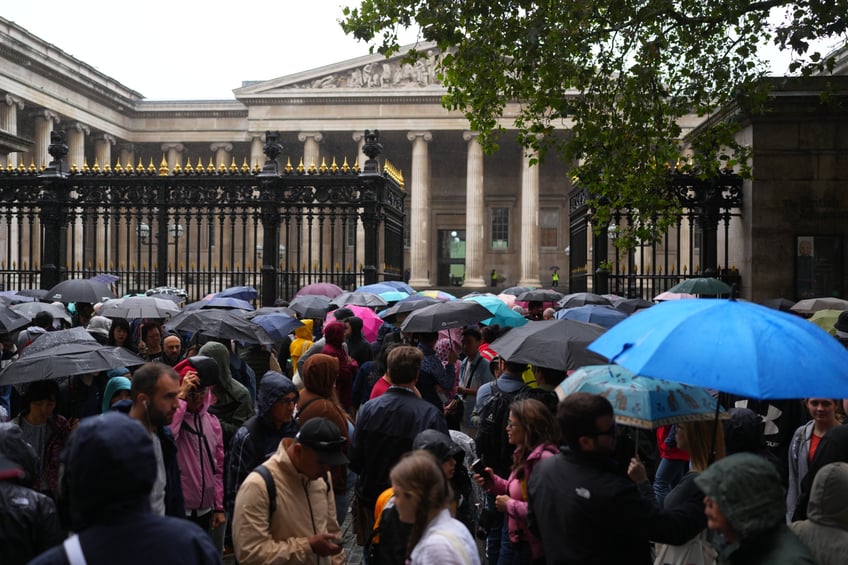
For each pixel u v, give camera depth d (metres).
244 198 16.31
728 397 8.15
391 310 11.41
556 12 12.53
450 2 12.52
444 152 61.38
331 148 59.47
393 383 6.16
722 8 11.55
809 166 13.77
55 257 16.39
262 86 54.59
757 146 13.83
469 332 9.94
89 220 41.47
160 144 57.88
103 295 12.30
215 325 8.86
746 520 3.06
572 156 13.27
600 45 13.02
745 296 14.16
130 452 2.72
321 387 6.34
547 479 4.07
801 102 13.58
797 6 11.66
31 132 52.06
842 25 10.98
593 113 13.12
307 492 4.71
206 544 2.86
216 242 46.56
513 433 5.37
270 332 10.59
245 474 5.80
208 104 56.97
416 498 3.74
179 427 6.04
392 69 54.47
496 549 6.51
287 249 16.39
